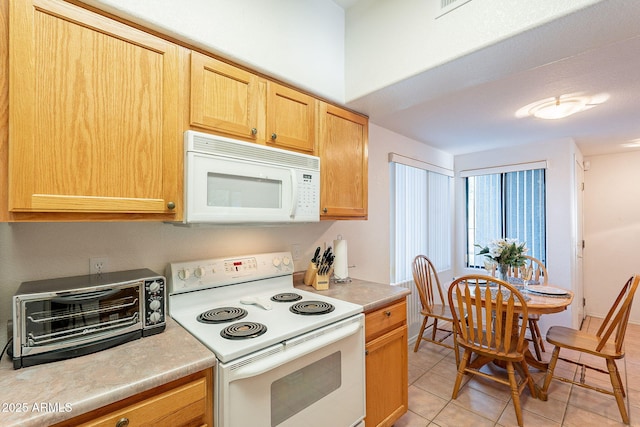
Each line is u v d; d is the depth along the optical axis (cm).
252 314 141
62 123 94
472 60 136
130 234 138
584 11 103
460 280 212
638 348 298
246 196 137
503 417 196
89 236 128
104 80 102
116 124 104
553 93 210
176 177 118
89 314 101
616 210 388
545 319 332
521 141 340
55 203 92
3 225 111
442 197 389
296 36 163
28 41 88
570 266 319
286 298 165
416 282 285
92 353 100
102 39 102
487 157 383
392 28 162
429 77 154
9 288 111
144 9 112
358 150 202
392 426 186
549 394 221
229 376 100
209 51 131
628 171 381
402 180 318
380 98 181
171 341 111
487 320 201
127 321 109
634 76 183
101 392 78
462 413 200
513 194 366
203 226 146
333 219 186
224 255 168
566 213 323
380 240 282
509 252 254
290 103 161
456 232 412
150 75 112
